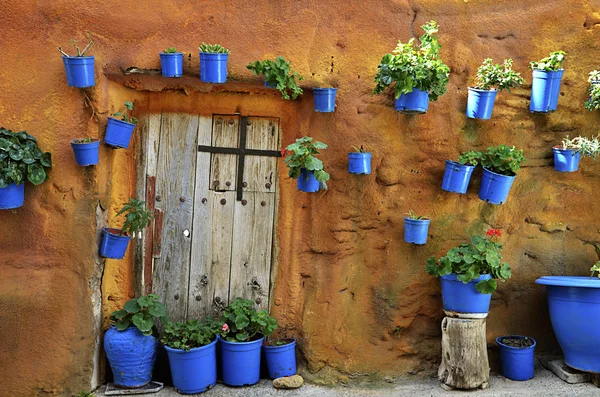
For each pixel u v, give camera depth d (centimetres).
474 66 533
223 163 541
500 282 546
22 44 489
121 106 516
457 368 502
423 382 527
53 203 493
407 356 535
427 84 481
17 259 491
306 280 538
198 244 542
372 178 525
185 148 537
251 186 543
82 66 469
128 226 497
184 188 539
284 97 496
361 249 532
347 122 520
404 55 480
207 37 507
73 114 492
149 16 500
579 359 510
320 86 516
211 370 507
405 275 530
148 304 498
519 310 550
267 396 501
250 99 530
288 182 536
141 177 534
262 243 545
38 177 476
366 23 521
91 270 499
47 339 494
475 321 503
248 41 511
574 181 550
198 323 519
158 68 501
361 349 530
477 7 533
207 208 541
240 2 510
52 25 491
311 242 532
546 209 549
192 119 536
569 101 543
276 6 513
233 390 509
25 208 491
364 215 527
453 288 503
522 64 538
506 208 545
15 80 488
